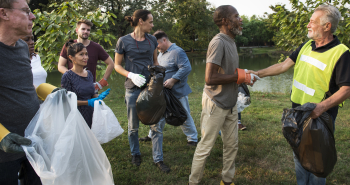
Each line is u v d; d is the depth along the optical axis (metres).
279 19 7.35
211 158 3.46
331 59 2.03
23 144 1.57
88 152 1.91
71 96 1.92
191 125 3.97
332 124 2.07
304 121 2.02
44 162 1.65
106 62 3.89
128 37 3.09
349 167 3.05
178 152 3.71
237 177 2.95
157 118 2.75
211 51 2.37
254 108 6.56
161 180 2.96
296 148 2.07
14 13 1.66
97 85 3.67
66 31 5.25
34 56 2.95
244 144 3.88
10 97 1.75
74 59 2.83
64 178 1.74
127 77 3.17
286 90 10.40
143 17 2.99
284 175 2.96
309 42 2.32
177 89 3.74
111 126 2.35
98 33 5.61
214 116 2.49
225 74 2.36
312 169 2.04
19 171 2.02
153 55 3.40
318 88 2.12
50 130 1.81
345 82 1.92
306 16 6.78
